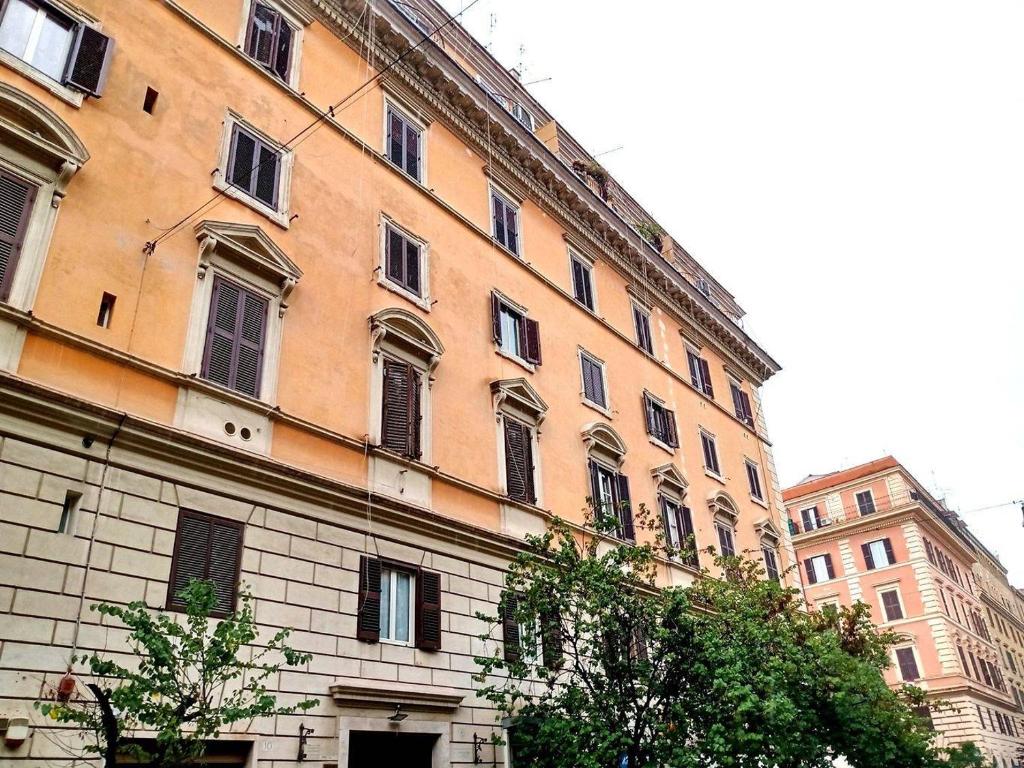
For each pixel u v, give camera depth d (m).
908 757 18.19
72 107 13.45
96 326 12.41
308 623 13.44
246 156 16.12
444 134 22.47
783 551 32.94
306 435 14.82
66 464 11.25
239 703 9.84
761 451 34.78
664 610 15.05
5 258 11.70
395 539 15.58
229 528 12.89
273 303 15.30
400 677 14.56
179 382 13.06
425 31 24.00
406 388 17.20
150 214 13.84
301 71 18.52
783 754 15.03
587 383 24.39
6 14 13.22
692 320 32.94
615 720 14.15
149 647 9.05
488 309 21.22
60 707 8.84
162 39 15.48
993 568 71.38
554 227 26.14
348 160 18.59
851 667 17.86
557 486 21.06
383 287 17.95
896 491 53.00
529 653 14.78
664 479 25.59
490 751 15.67
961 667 48.03
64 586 10.67
